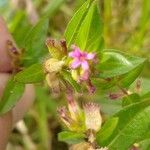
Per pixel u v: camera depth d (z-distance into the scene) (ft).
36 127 0.47
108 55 0.24
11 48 0.31
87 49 0.25
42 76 0.25
